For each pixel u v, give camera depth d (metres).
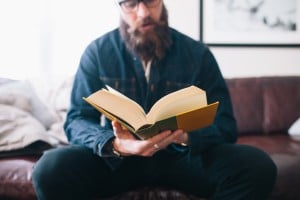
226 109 1.19
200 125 0.93
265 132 1.97
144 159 1.15
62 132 1.68
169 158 1.16
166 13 1.24
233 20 2.26
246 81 2.05
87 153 1.10
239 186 1.00
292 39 2.29
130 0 1.16
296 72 2.30
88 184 1.08
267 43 2.28
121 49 1.25
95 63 1.25
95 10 2.27
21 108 1.64
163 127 0.89
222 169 1.04
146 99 1.21
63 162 1.02
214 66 1.25
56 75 2.05
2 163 1.34
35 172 1.01
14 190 1.26
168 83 1.22
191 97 0.89
